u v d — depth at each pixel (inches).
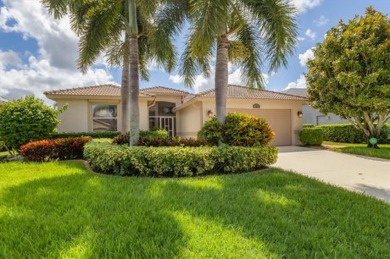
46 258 105.7
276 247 114.6
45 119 454.3
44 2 336.2
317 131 645.9
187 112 763.4
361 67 463.5
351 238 126.8
